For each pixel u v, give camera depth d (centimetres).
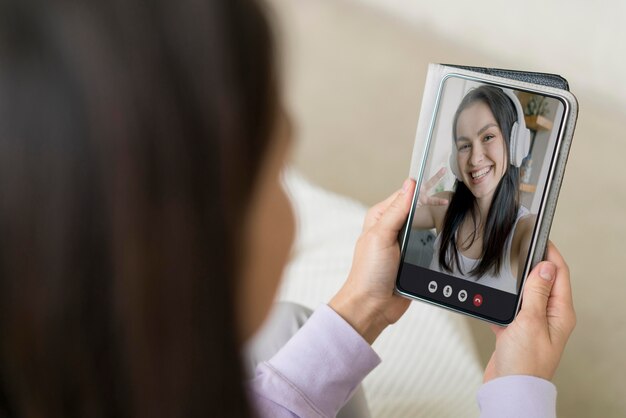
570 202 187
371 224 75
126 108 21
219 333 24
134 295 22
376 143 200
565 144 67
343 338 58
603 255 177
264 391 54
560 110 67
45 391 24
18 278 22
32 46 21
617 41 232
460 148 69
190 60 22
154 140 22
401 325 106
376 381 100
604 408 152
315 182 189
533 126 67
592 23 234
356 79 215
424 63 222
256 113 24
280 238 32
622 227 183
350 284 67
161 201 22
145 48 22
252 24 24
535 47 231
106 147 21
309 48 223
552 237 180
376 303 67
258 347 78
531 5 237
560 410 152
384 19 234
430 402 99
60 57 21
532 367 61
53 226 22
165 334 23
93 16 21
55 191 21
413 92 214
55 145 21
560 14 236
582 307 167
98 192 22
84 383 24
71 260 22
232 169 23
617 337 162
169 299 23
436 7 237
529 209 68
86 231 22
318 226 116
